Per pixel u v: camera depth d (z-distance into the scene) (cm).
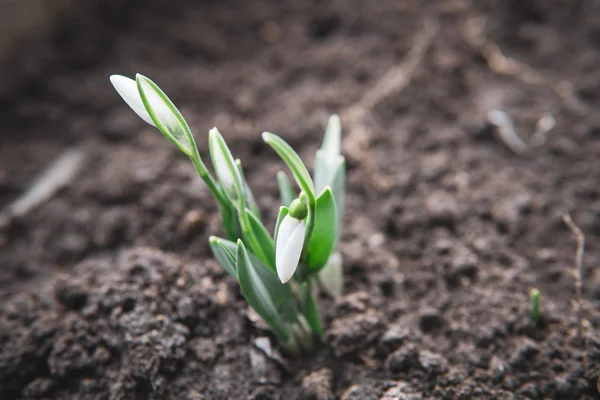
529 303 38
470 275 40
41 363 37
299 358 37
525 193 43
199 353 36
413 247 41
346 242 41
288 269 31
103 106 50
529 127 47
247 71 53
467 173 44
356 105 48
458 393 35
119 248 43
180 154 45
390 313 38
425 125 47
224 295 38
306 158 45
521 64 52
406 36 54
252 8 59
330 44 55
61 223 44
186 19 58
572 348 36
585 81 50
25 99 52
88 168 46
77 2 57
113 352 36
